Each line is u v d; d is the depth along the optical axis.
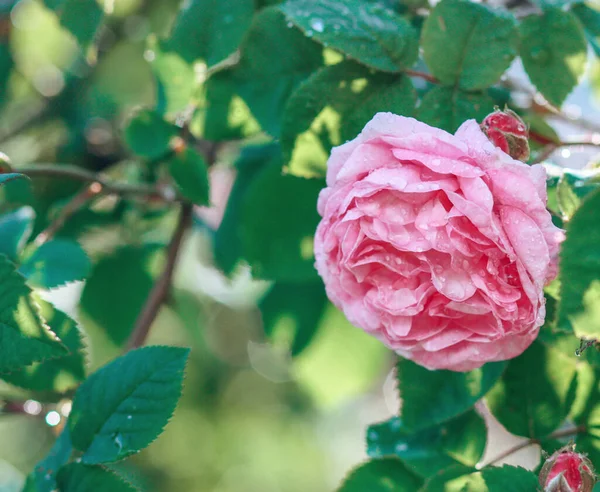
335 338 0.87
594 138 0.72
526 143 0.65
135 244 0.89
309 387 0.89
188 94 0.76
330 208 0.64
